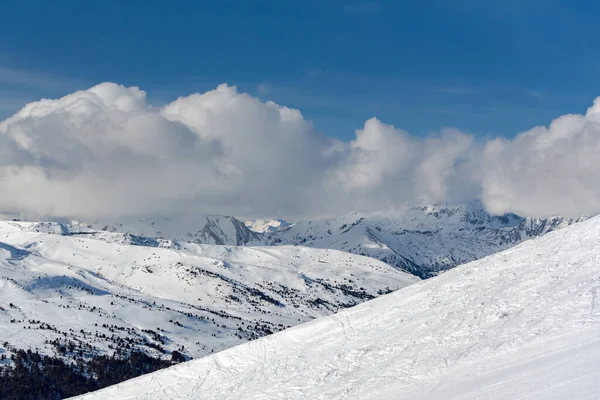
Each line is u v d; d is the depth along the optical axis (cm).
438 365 4634
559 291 5188
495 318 5159
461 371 4322
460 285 6650
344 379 5166
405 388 4397
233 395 5944
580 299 4825
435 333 5406
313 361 6084
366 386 4781
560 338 4216
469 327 5200
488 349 4553
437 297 6594
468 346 4797
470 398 3538
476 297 5956
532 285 5619
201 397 6316
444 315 5822
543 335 4406
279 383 5775
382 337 5972
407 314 6456
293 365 6238
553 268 5856
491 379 3828
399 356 5219
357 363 5481
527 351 4203
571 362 3556
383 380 4769
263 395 5572
